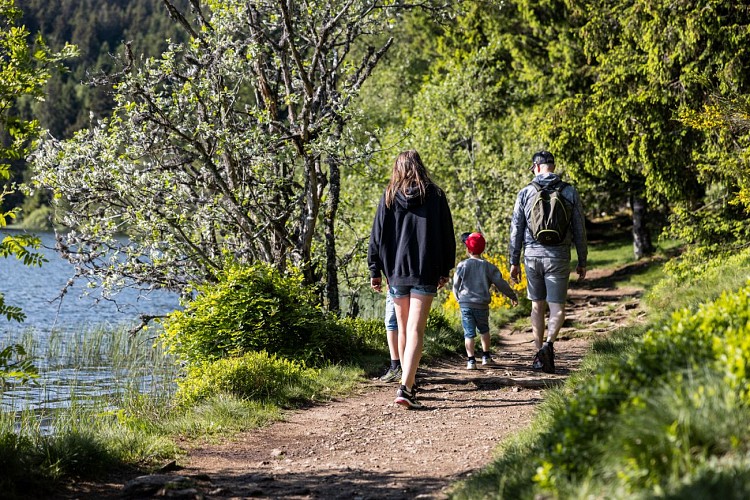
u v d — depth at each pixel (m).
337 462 5.03
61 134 72.19
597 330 12.68
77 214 10.85
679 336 3.63
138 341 14.02
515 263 8.44
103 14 114.56
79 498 4.13
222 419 6.22
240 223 10.78
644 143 17.02
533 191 8.23
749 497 2.38
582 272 8.32
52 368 12.16
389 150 12.14
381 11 11.31
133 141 10.55
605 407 3.49
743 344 3.13
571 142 19.83
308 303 9.77
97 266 10.95
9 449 4.32
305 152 10.52
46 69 4.84
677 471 2.74
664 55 16.03
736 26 14.70
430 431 5.84
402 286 6.56
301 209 11.08
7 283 38.38
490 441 5.38
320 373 8.31
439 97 23.58
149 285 11.49
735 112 12.21
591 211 29.97
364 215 17.56
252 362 7.50
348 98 11.05
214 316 9.09
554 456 3.30
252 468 4.93
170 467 4.85
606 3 19.62
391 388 7.92
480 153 23.00
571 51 23.41
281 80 11.97
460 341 11.17
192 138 9.97
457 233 21.67
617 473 2.87
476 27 28.80
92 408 7.61
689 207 16.64
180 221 10.78
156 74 10.33
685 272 14.50
